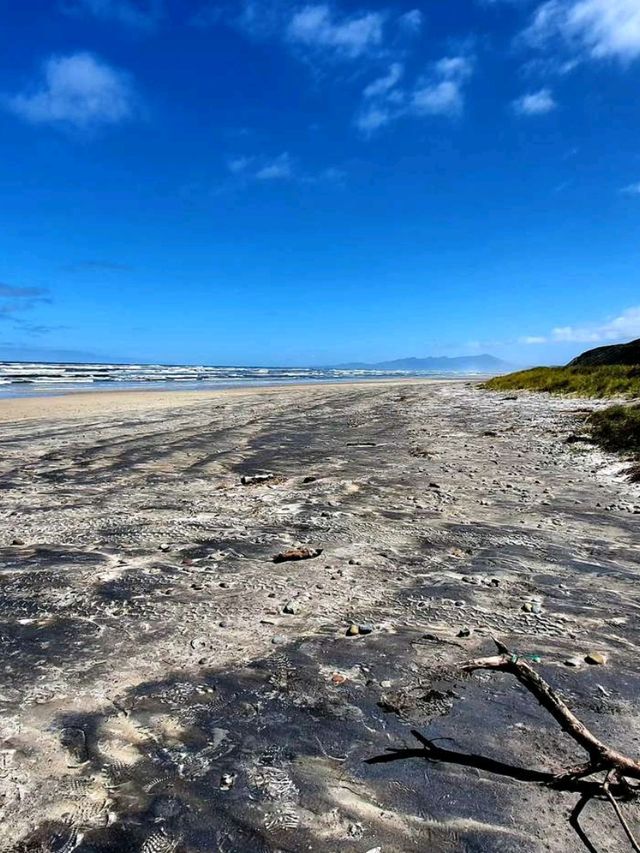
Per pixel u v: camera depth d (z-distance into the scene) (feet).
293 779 9.11
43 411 84.07
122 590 17.65
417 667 12.73
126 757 9.67
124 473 37.40
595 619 15.26
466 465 37.99
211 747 9.96
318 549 21.52
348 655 13.33
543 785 8.89
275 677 12.35
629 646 13.69
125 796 8.73
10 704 11.31
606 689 11.69
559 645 13.76
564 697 11.39
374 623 15.12
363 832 8.02
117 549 21.88
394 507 27.71
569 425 54.39
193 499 30.09
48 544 22.59
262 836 7.96
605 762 8.57
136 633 14.62
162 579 18.61
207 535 23.61
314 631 14.66
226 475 36.47
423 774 9.20
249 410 83.10
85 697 11.59
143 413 79.46
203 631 14.71
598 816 8.22
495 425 58.49
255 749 9.89
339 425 62.44
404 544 22.09
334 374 501.97
